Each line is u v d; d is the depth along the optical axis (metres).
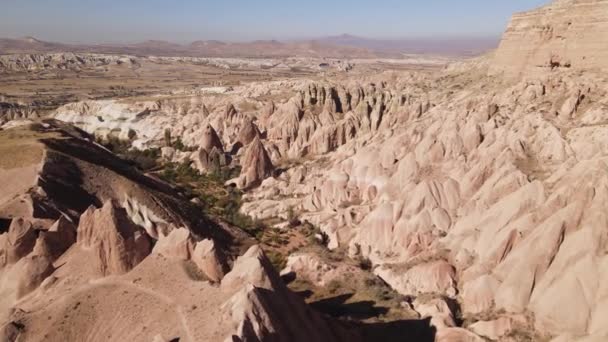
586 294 44.09
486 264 52.09
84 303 41.59
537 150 66.50
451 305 50.66
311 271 61.41
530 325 45.16
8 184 70.94
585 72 80.31
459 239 57.25
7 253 52.22
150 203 70.62
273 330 35.72
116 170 85.62
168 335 36.25
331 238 71.94
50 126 103.25
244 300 35.81
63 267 47.53
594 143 62.16
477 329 46.12
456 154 72.25
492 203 59.81
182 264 44.00
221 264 43.34
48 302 43.19
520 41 97.25
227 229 76.81
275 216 84.75
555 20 89.19
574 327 43.34
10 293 46.78
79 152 85.44
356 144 98.69
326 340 41.09
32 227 54.25
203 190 99.62
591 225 47.09
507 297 47.62
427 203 63.69
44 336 39.22
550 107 74.94
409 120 103.19
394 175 73.62
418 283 55.53
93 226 48.22
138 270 44.03
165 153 123.50
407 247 61.62
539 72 90.88
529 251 48.59
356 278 59.06
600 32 80.25
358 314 52.00
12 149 78.94
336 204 80.19
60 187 70.19
